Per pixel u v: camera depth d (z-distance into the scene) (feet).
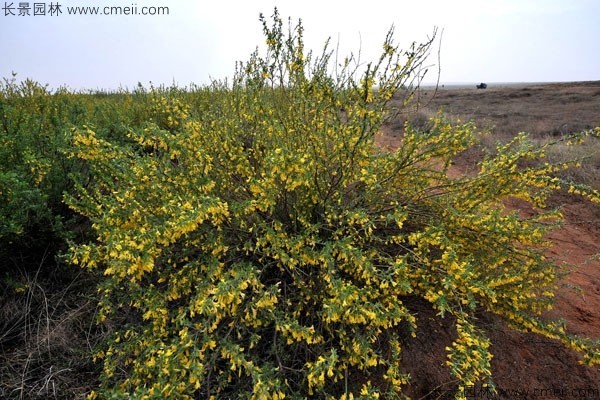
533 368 7.90
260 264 7.85
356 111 7.48
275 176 6.93
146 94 19.94
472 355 6.01
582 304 10.07
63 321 7.82
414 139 8.43
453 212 8.05
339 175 7.99
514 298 7.41
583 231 14.82
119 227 7.14
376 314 6.00
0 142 10.03
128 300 7.50
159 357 5.57
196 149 7.78
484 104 58.54
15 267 8.90
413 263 7.66
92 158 7.80
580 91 74.08
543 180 8.21
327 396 5.79
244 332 6.47
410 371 7.41
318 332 6.59
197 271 7.30
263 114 8.56
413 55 7.04
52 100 17.03
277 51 7.57
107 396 5.51
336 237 7.30
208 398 6.18
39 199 8.57
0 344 7.45
